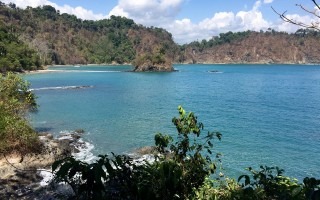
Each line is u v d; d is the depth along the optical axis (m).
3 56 116.25
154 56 147.38
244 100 55.69
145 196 5.29
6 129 19.02
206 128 32.47
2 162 17.42
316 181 4.86
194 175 6.18
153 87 77.75
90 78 103.00
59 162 5.06
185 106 48.03
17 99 22.34
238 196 5.52
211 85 85.69
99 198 4.91
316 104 50.97
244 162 21.56
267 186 5.50
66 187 13.06
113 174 5.54
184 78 110.12
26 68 130.88
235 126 33.53
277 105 49.78
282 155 23.56
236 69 189.88
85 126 33.19
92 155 23.02
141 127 32.62
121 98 56.69
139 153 22.95
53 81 90.12
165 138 6.72
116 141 27.12
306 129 32.34
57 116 38.41
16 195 12.60
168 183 5.31
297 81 101.81
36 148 20.27
